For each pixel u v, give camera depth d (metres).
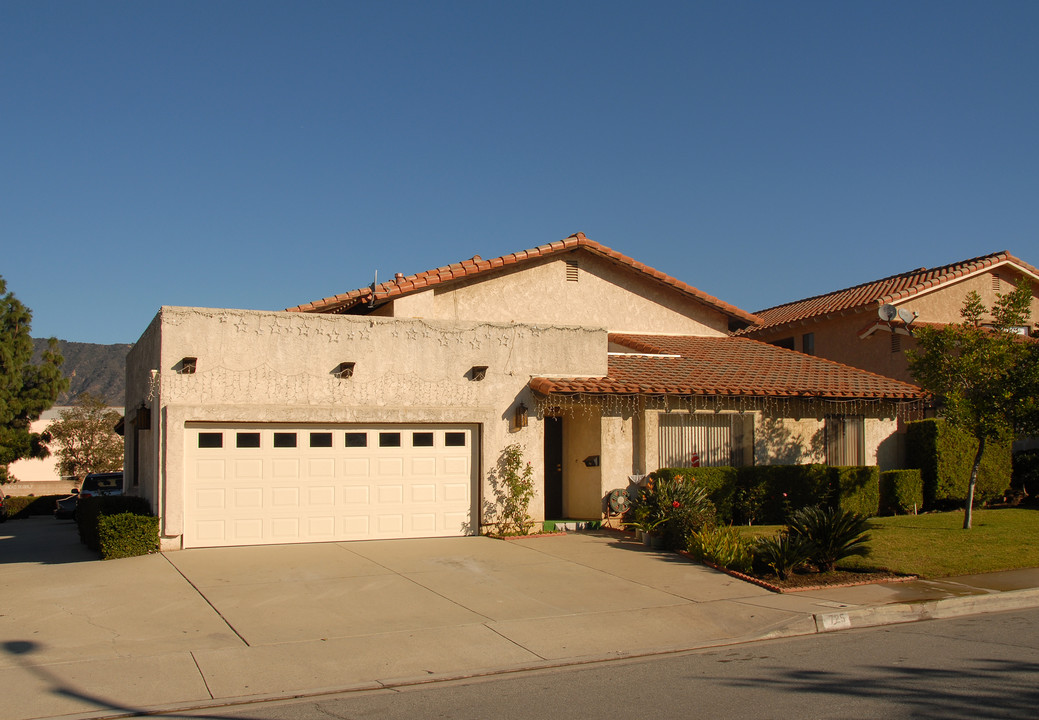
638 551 14.15
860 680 7.59
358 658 8.48
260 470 14.18
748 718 6.55
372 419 14.77
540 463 16.08
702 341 22.59
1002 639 9.17
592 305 22.30
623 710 6.86
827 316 26.47
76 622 9.55
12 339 42.31
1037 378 14.48
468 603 10.67
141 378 17.02
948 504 19.31
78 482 44.97
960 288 25.53
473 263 20.75
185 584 11.37
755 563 12.71
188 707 7.11
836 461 19.03
